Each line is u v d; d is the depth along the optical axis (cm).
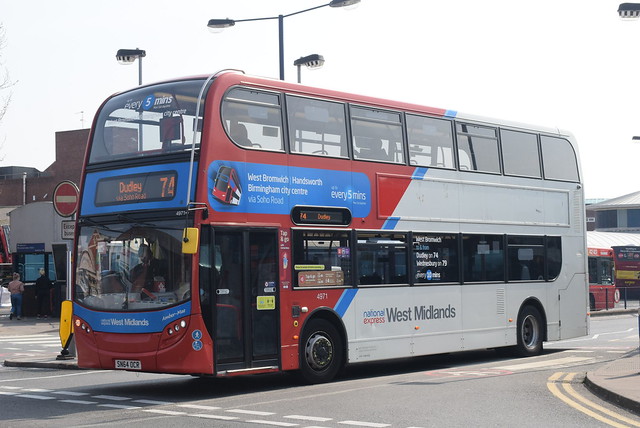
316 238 1522
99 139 1473
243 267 1398
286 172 1480
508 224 1948
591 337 2788
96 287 1419
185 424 1077
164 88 1424
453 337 1783
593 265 4878
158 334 1339
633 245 6175
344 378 1634
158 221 1370
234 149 1399
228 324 1370
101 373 1831
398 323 1664
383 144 1672
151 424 1080
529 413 1138
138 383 1614
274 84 1484
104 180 1446
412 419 1095
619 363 1673
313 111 1546
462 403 1235
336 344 1554
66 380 1678
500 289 1912
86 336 1417
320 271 1524
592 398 1285
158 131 1405
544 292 2042
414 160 1730
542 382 1492
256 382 1600
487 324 1873
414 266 1708
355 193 1600
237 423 1080
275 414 1157
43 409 1238
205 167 1352
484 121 1917
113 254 1409
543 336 2042
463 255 1822
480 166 1891
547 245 2059
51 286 3538
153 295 1355
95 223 1439
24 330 3019
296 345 1477
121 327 1376
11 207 7538
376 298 1625
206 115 1369
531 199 2022
